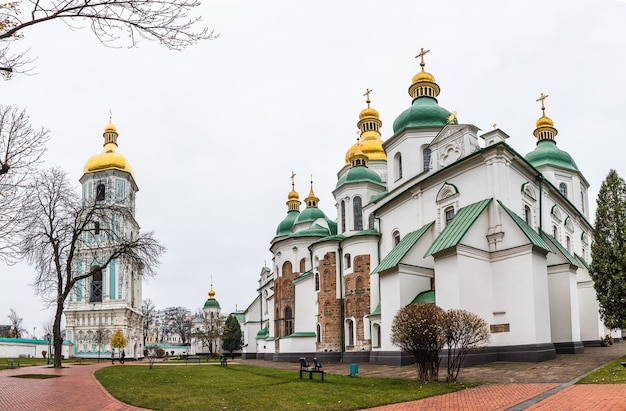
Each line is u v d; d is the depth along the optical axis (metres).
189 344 140.00
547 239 35.19
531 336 29.12
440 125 45.00
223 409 17.62
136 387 24.31
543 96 61.06
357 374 29.80
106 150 83.12
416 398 18.94
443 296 30.75
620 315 30.75
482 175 34.22
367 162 60.94
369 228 48.69
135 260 46.44
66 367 42.00
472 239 31.38
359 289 43.97
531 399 16.86
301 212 64.69
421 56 50.16
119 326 74.56
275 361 54.50
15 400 20.69
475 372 26.16
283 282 56.38
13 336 120.81
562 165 57.31
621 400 15.08
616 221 31.88
